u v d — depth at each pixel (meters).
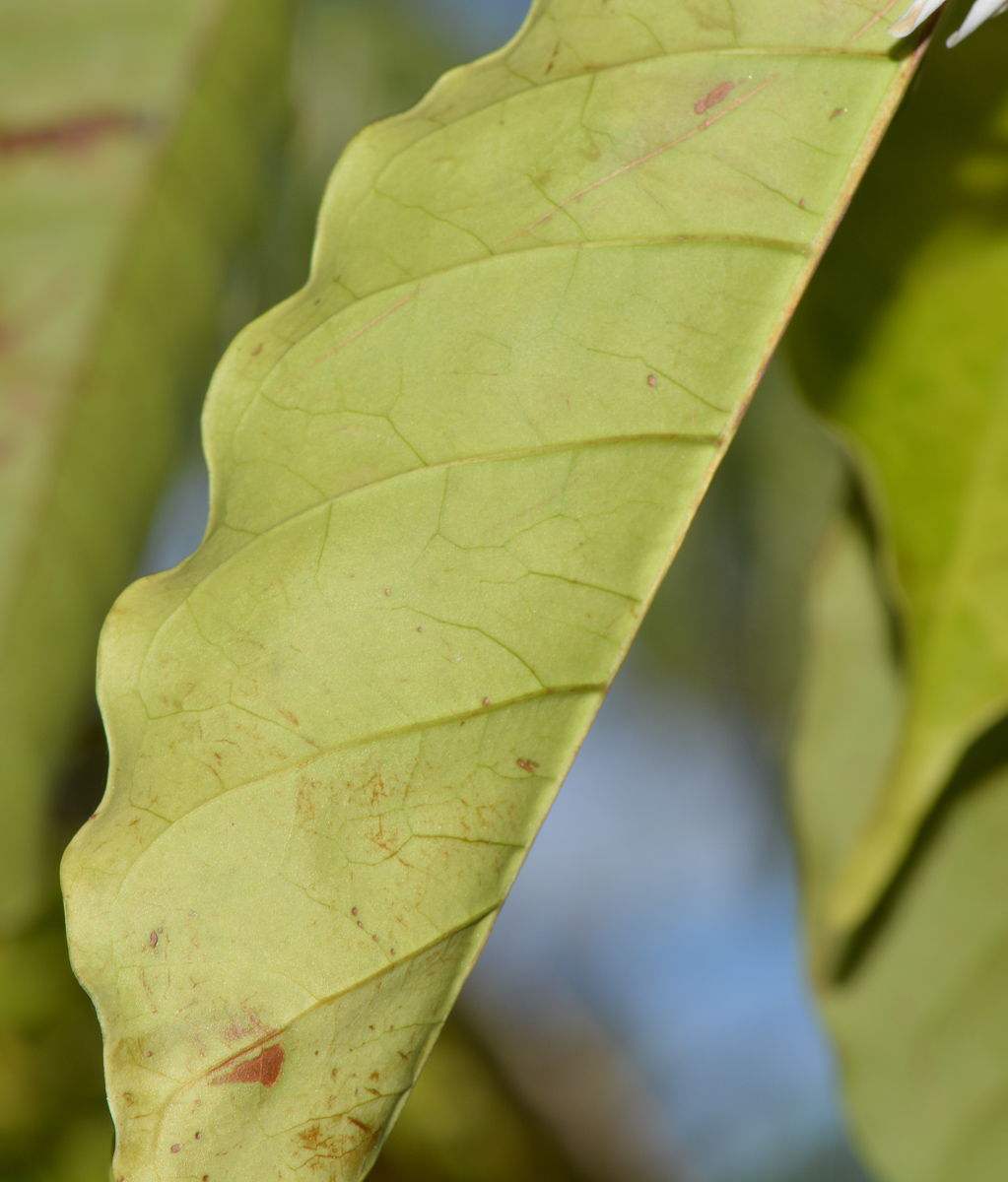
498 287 0.28
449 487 0.28
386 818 0.28
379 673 0.28
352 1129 0.28
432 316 0.28
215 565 0.28
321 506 0.28
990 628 0.32
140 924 0.28
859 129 0.28
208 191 0.34
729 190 0.28
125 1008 0.28
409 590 0.28
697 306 0.28
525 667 0.28
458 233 0.28
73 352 0.34
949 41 0.29
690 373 0.28
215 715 0.28
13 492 0.34
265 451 0.28
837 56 0.28
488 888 0.28
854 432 0.32
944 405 0.32
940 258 0.31
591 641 0.28
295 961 0.28
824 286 0.32
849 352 0.32
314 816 0.28
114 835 0.28
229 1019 0.28
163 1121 0.28
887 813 0.32
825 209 0.28
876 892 0.32
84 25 0.34
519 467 0.28
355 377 0.28
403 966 0.28
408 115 0.29
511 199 0.29
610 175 0.28
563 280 0.28
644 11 0.29
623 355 0.28
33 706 0.34
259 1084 0.28
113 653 0.28
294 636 0.28
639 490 0.28
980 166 0.31
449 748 0.28
